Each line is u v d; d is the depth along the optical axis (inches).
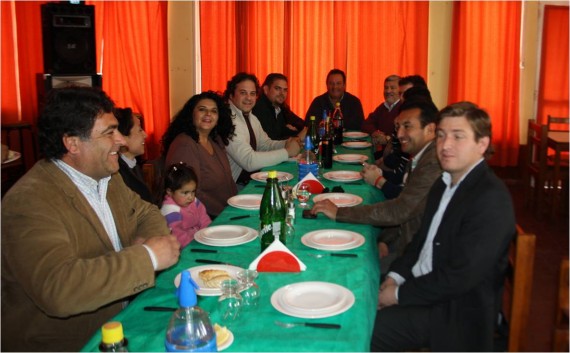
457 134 73.8
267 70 243.6
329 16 238.5
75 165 66.2
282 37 241.0
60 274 56.8
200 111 120.3
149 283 60.7
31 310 63.3
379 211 91.8
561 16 229.3
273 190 81.7
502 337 77.0
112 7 240.4
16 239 58.6
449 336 73.4
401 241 97.7
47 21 196.2
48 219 60.4
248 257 76.4
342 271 70.6
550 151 232.7
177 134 123.1
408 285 75.1
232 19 241.4
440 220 78.3
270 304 61.0
